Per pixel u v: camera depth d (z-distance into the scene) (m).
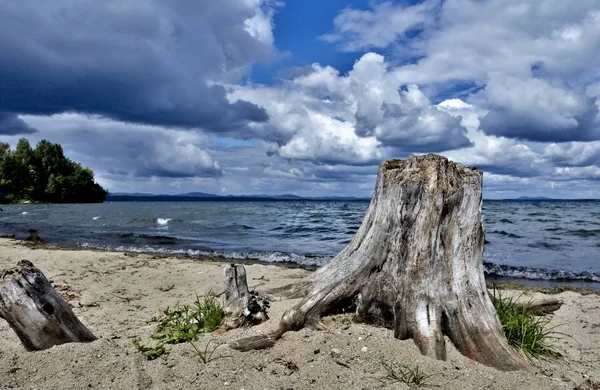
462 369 3.25
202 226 21.42
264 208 49.34
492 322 3.61
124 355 3.53
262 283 7.17
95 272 7.93
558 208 53.09
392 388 2.98
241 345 3.54
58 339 3.67
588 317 5.24
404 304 3.75
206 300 4.73
